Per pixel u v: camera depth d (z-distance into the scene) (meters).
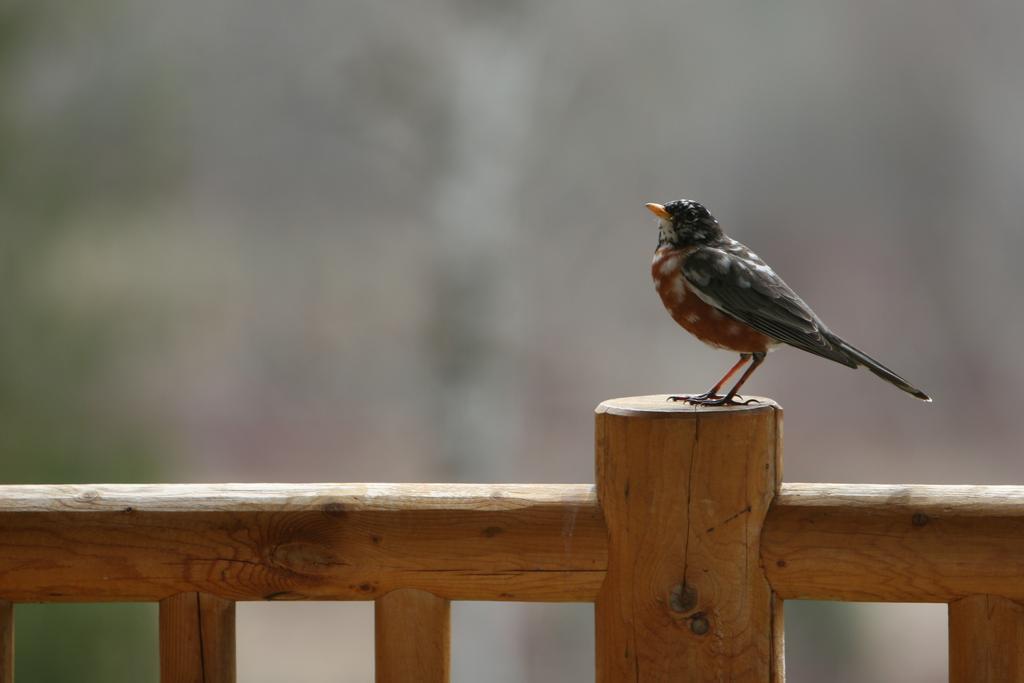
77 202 13.07
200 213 22.88
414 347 21.89
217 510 3.55
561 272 22.25
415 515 3.52
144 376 14.76
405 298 24.25
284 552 3.54
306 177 23.50
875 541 3.41
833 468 25.03
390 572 3.53
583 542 3.49
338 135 18.27
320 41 18.00
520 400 21.48
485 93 17.33
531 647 18.45
